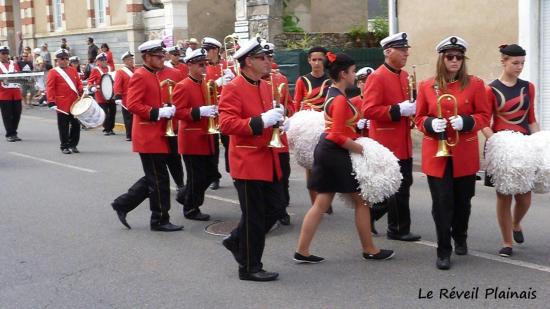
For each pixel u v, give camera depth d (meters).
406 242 8.15
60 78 15.47
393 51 7.85
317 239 8.34
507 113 7.56
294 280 6.86
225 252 7.89
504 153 7.02
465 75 6.93
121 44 26.39
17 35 35.59
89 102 14.92
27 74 17.39
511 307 5.99
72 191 11.42
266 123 6.50
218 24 25.17
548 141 7.20
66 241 8.45
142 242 8.35
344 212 9.69
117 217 9.62
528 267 7.08
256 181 6.68
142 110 8.42
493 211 9.52
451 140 6.93
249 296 6.43
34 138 18.42
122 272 7.23
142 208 10.16
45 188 11.68
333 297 6.35
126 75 17.41
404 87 7.94
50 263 7.58
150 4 25.81
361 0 24.88
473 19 13.35
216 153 9.36
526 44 12.49
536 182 7.25
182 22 24.14
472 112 6.97
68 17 29.80
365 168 6.98
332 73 7.07
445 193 6.98
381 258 7.43
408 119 7.99
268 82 7.28
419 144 14.62
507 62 7.51
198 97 9.01
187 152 9.16
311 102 9.30
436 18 14.05
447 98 6.85
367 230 7.39
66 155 15.41
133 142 8.70
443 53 6.94
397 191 7.64
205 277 7.01
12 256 7.86
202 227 9.06
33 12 32.28
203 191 9.38
